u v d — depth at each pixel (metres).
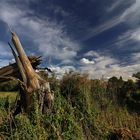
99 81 15.08
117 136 11.07
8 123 9.10
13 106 10.01
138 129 12.43
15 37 9.64
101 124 11.66
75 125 9.81
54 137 9.02
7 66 9.66
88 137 10.54
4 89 12.42
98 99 14.29
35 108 9.08
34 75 9.46
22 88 9.27
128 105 16.94
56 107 9.70
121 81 18.41
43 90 9.38
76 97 12.00
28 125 8.71
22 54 9.52
